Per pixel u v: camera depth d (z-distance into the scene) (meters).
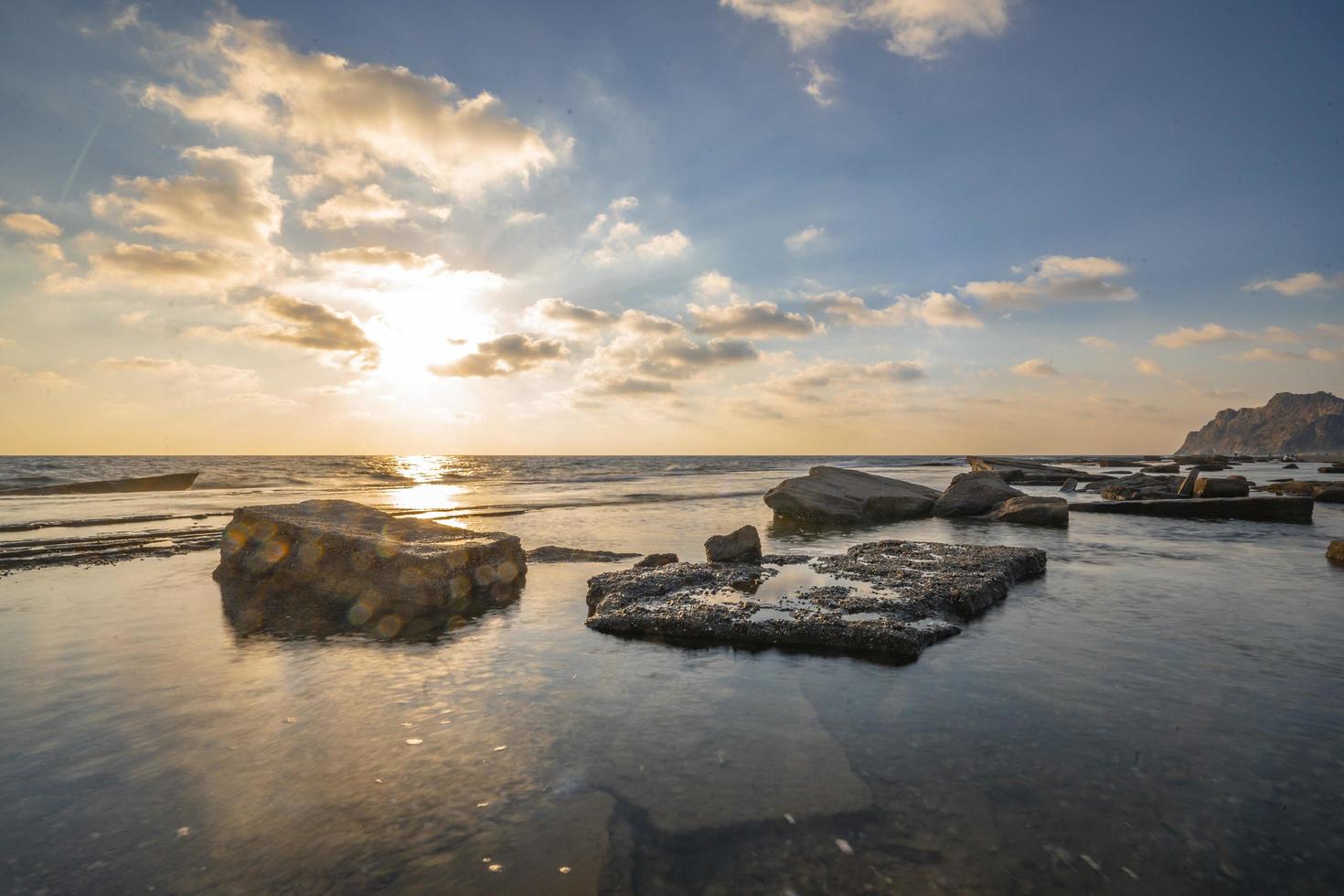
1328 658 7.35
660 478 56.41
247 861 3.79
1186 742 5.26
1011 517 21.61
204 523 21.58
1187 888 3.56
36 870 3.71
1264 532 18.89
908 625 8.19
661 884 3.58
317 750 5.19
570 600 10.75
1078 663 7.23
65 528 20.14
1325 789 4.56
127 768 4.89
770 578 11.36
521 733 5.48
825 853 3.85
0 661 7.49
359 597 10.74
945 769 4.84
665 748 5.20
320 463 117.62
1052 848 3.89
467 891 3.53
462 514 24.42
